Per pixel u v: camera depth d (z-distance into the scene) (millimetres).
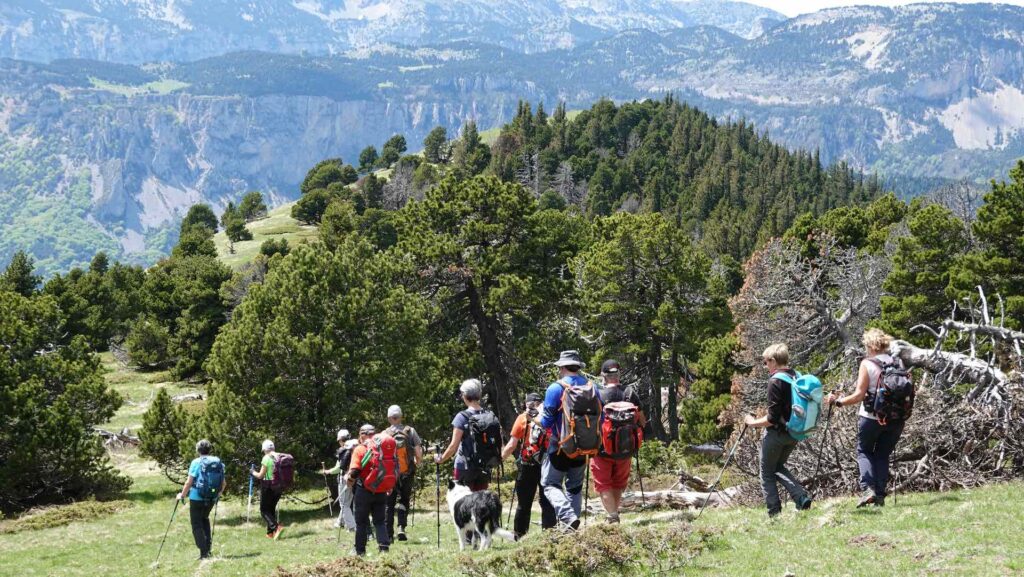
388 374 36094
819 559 11516
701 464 45844
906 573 10664
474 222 52812
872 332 13961
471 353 52781
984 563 10625
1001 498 14047
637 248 60000
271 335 34156
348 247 38906
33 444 36031
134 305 115688
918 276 48312
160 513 35781
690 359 62969
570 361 13484
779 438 13789
